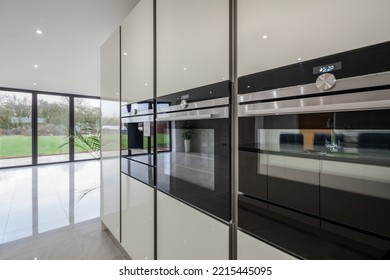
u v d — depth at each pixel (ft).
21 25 9.58
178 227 4.67
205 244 3.99
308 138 2.64
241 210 3.39
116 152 7.61
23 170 20.77
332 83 2.34
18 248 7.65
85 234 8.69
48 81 19.16
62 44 11.66
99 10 8.48
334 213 2.42
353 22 2.22
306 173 2.65
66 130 24.53
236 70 3.40
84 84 20.47
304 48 2.59
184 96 4.40
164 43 4.97
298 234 2.73
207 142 3.94
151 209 5.61
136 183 6.30
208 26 3.82
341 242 2.37
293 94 2.69
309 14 2.54
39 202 12.28
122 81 7.07
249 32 3.19
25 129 22.24
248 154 3.26
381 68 2.04
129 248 6.73
